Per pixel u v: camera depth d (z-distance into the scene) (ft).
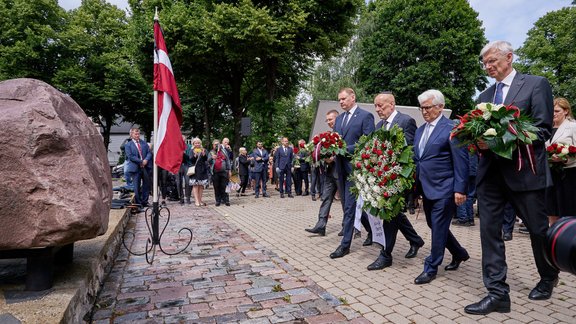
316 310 10.29
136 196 29.76
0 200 6.88
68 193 7.31
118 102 98.58
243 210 31.45
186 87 79.25
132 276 13.34
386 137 13.85
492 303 9.93
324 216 20.31
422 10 91.20
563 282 12.50
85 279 9.03
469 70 91.09
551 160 15.90
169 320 9.71
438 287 12.10
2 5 92.48
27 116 7.23
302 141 43.91
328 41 64.08
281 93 81.76
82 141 8.45
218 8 55.88
